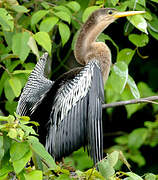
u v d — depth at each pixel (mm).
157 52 15219
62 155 8359
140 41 11062
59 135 8422
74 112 8484
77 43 10266
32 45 7824
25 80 10141
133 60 15305
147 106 16266
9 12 9617
